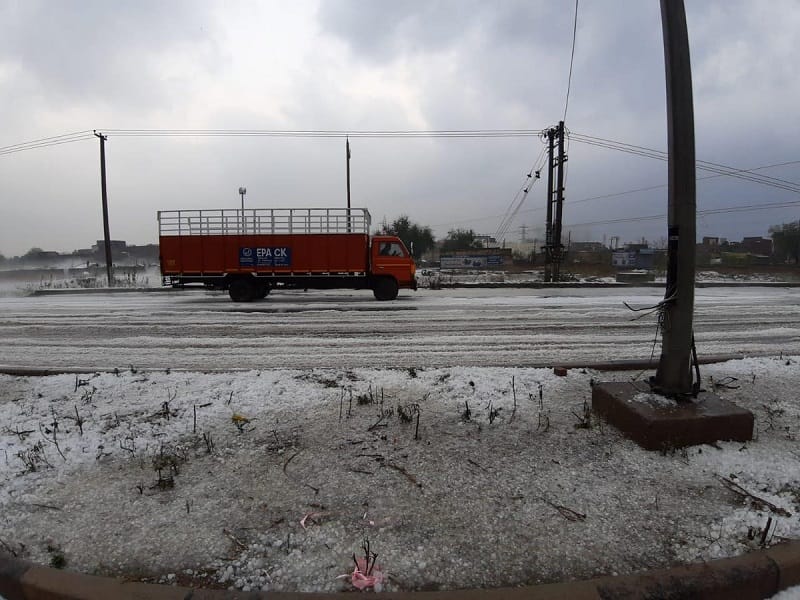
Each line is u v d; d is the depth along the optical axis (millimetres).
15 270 40156
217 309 15500
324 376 5984
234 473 3662
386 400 5129
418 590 2486
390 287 18312
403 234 67188
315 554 2760
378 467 3740
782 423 4535
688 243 4371
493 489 3426
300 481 3545
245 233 18172
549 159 30688
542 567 2660
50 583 2535
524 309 15086
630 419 4188
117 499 3330
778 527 2959
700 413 4043
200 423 4543
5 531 3004
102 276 36500
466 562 2693
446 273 42625
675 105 4359
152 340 9992
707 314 13828
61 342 9859
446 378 5871
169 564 2691
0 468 3719
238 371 6363
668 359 4477
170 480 3512
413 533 2943
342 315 13758
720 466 3703
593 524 3029
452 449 4027
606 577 2533
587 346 9188
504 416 4707
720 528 2977
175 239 18250
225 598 2381
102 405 5035
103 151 28172
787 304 16562
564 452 3969
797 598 2572
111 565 2688
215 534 2947
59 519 3117
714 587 2492
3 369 6508
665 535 2924
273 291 23328
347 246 18234
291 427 4469
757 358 6836
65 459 3863
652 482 3508
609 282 28422
